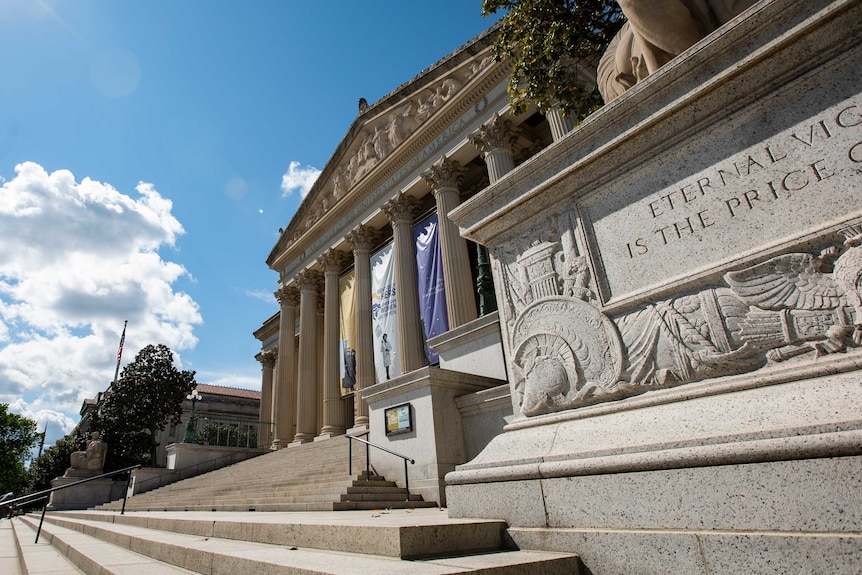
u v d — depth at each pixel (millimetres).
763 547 2266
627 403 3396
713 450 2574
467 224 4883
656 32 3922
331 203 30562
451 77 23500
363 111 28047
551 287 4105
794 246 2854
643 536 2660
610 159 3822
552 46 8703
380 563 2762
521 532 3260
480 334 11648
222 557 3600
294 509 10297
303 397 28031
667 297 3371
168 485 21734
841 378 2559
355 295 25391
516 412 4203
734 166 3223
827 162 2842
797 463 2316
